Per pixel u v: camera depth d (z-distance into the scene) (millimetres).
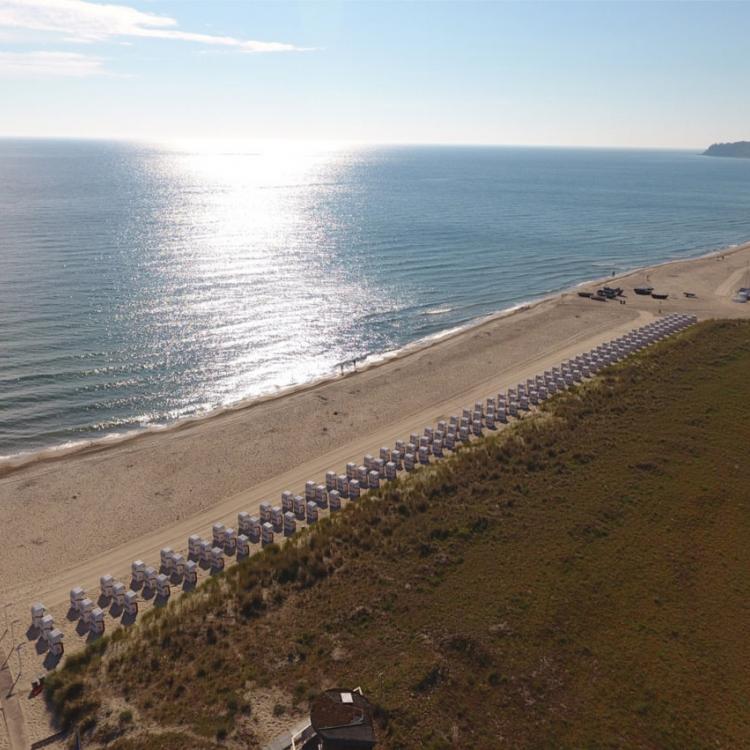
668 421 50062
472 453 45844
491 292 102688
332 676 25234
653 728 23109
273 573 32688
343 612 29188
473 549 33938
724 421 49875
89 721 23609
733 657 26594
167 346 72125
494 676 25156
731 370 62219
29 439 51156
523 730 22859
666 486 40000
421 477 42969
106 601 31672
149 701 24422
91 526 38656
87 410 56656
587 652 26641
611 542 34344
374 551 34219
